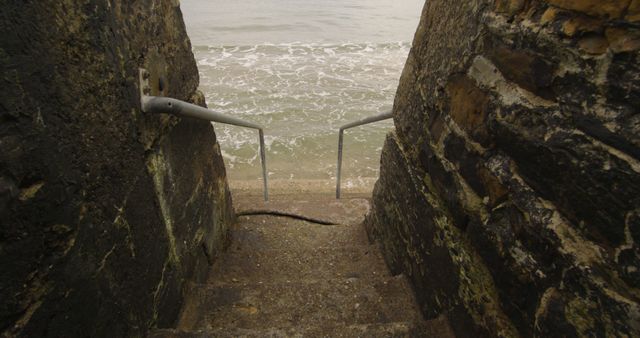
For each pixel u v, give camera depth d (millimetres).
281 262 3062
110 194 1420
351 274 2846
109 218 1414
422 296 2123
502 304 1404
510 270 1342
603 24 965
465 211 1632
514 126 1305
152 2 1805
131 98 1572
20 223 981
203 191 2605
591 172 993
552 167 1139
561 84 1114
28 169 1002
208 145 2736
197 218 2479
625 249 905
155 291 1831
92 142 1297
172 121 2008
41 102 1049
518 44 1299
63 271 1159
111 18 1419
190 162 2344
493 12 1467
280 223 3951
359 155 6828
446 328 1797
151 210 1785
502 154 1406
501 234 1392
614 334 928
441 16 2025
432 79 2043
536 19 1221
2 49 908
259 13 18234
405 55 12211
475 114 1572
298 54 12180
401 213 2494
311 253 3152
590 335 998
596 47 991
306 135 7332
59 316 1148
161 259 1898
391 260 2752
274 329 1854
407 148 2443
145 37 1719
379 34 15023
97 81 1323
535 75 1224
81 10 1230
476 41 1590
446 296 1816
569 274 1068
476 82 1569
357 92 9305
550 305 1142
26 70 988
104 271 1389
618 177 917
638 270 870
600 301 968
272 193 5031
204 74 10195
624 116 907
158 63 1852
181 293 2188
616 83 928
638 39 876
